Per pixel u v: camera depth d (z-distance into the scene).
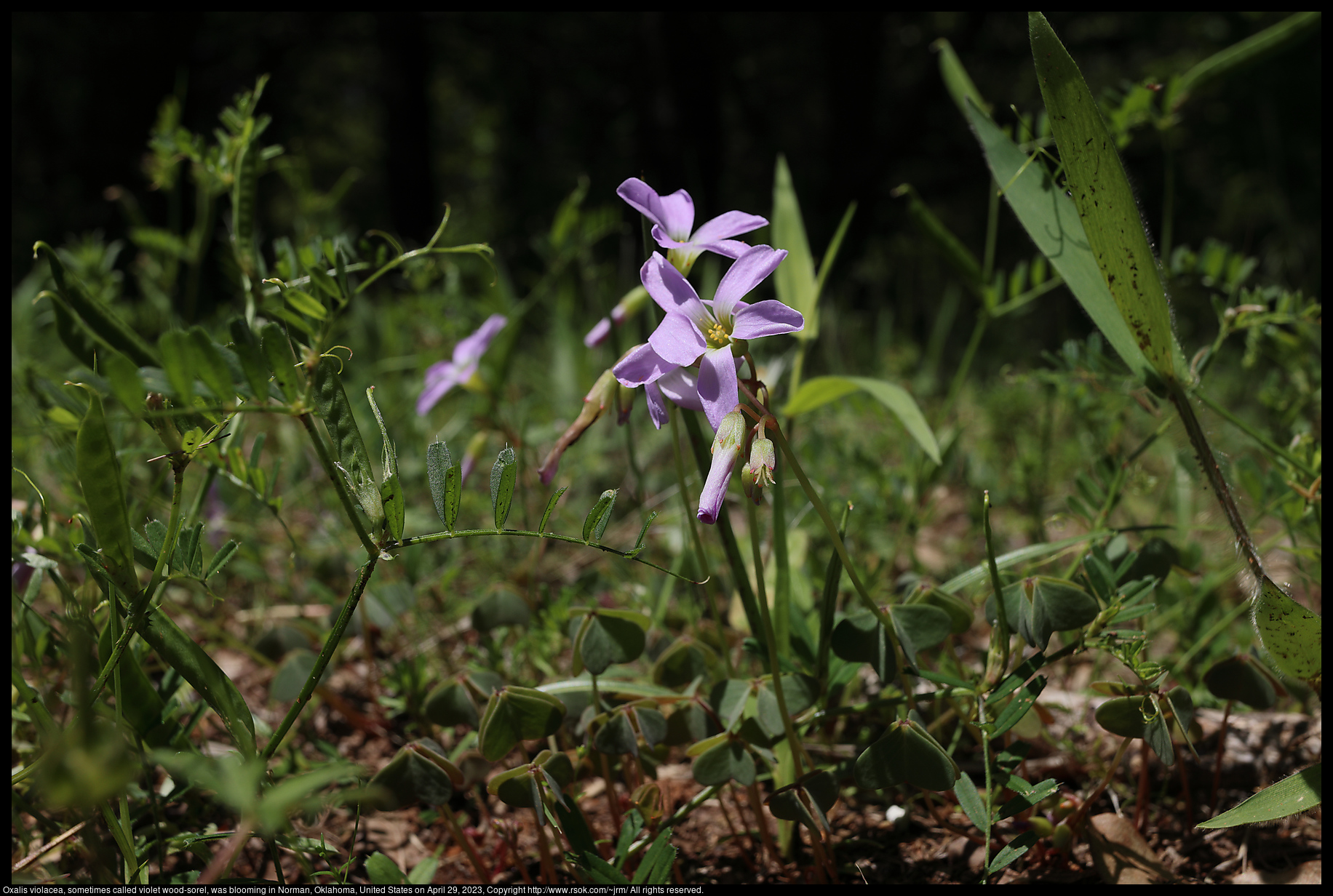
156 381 0.18
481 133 2.63
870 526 0.30
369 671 0.25
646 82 1.46
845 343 0.66
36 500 0.21
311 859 0.20
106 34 1.72
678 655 0.22
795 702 0.20
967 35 1.55
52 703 0.21
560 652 0.26
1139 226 0.19
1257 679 0.21
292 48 2.00
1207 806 0.22
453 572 0.26
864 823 0.22
